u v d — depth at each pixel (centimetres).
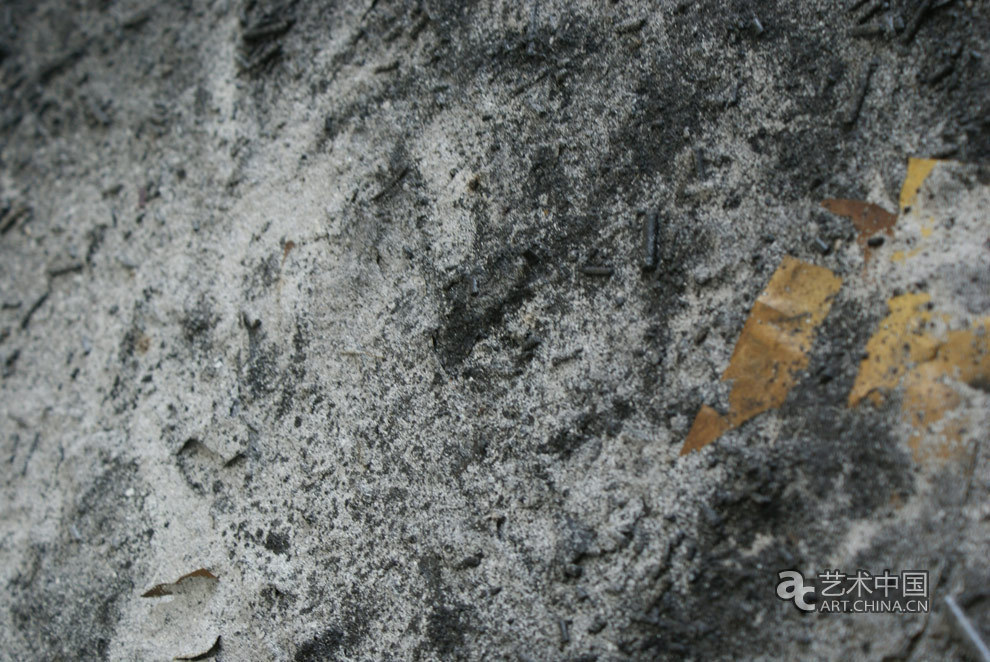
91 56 39
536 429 32
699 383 32
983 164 31
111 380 36
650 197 33
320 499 33
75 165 38
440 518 32
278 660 33
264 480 34
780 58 32
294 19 36
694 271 32
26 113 39
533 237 33
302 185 35
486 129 34
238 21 37
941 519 30
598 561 31
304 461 34
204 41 37
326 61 36
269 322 35
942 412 31
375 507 33
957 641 30
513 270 33
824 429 31
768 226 32
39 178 38
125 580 34
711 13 33
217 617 33
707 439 31
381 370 33
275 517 34
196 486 34
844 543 31
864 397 31
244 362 35
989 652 30
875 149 32
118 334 36
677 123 33
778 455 31
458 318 33
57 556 35
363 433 33
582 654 31
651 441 32
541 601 32
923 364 31
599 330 32
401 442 33
